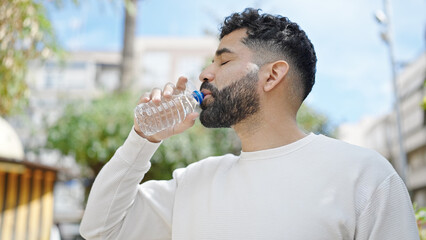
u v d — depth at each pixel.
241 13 1.38
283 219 1.12
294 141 1.27
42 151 6.14
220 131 6.53
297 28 1.36
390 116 18.47
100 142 5.83
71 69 20.36
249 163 1.25
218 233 1.19
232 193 1.23
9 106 3.90
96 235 1.35
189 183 1.36
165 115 1.38
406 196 1.15
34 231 3.88
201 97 1.32
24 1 3.47
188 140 5.87
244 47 1.31
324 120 7.69
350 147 1.21
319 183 1.15
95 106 6.05
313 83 1.37
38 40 3.78
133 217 1.40
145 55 22.67
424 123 15.31
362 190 1.13
